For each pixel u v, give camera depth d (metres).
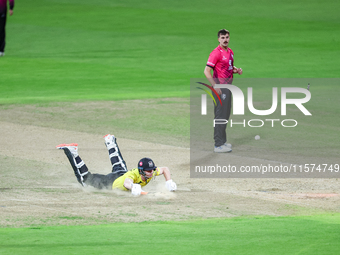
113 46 111.00
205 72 39.12
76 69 87.44
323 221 20.14
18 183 29.03
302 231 17.94
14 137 42.81
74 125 48.16
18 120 49.75
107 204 24.70
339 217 21.44
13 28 130.25
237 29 128.62
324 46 110.06
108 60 96.44
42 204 24.38
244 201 25.81
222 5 160.25
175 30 127.94
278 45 111.12
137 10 154.88
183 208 24.00
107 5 162.88
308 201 26.02
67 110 55.00
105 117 51.94
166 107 57.91
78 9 157.00
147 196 26.83
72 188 28.59
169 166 35.00
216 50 38.78
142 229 18.39
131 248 15.09
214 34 123.06
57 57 99.25
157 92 68.75
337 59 97.50
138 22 138.25
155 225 19.50
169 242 15.98
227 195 27.28
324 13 146.62
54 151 38.50
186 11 152.50
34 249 14.88
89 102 59.66
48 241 16.05
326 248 15.18
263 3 161.12
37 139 42.31
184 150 39.94
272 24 134.38
